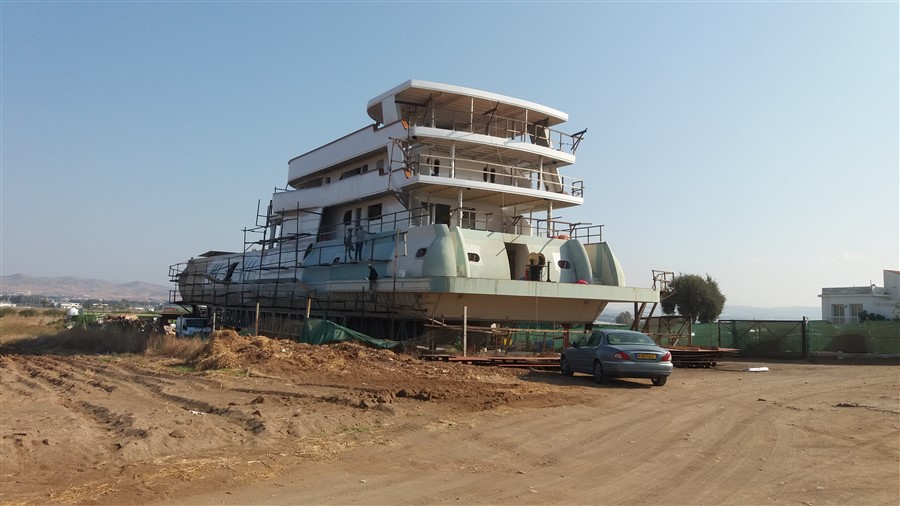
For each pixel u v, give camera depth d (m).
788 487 6.86
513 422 10.41
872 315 44.72
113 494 6.34
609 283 25.92
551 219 28.14
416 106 27.61
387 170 26.83
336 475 7.16
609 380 17.11
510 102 27.31
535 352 22.22
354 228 27.81
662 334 25.89
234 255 40.09
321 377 15.73
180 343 24.36
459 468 7.55
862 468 7.67
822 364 25.03
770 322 29.44
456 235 22.44
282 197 34.06
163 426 9.17
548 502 6.29
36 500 6.12
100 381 16.06
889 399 13.92
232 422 9.98
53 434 8.91
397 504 6.16
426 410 11.22
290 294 30.89
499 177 29.41
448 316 22.47
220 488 6.60
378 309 24.61
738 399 13.77
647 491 6.70
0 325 40.72
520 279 24.77
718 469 7.62
